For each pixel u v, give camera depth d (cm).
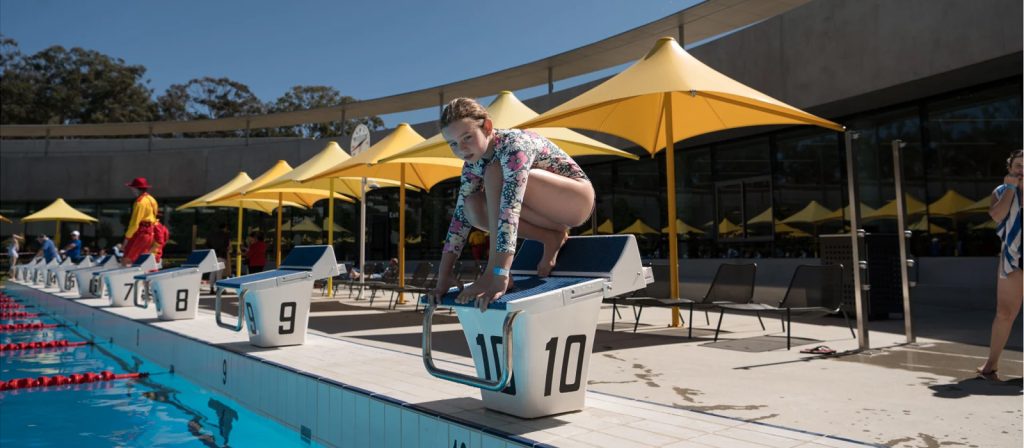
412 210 2211
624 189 1677
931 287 887
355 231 2317
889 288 695
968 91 976
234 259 1758
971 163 968
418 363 391
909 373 364
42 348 704
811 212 1241
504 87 1984
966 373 361
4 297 1523
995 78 930
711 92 590
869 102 1066
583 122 750
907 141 1065
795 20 1113
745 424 235
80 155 2489
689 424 234
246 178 1530
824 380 346
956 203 988
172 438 322
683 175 1532
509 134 233
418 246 2181
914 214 1048
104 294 1121
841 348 470
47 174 2467
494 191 231
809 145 1254
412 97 2109
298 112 2302
